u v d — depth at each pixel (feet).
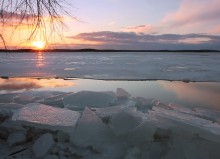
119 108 12.37
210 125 10.22
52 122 10.39
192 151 8.80
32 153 9.61
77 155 9.27
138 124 10.09
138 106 15.06
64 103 15.48
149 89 28.84
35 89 29.71
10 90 28.96
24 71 51.08
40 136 10.32
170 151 9.00
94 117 10.68
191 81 36.78
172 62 75.87
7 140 10.40
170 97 23.75
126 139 9.77
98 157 9.04
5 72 49.65
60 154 9.36
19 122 10.50
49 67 59.21
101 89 29.50
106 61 82.38
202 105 20.51
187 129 9.42
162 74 43.98
